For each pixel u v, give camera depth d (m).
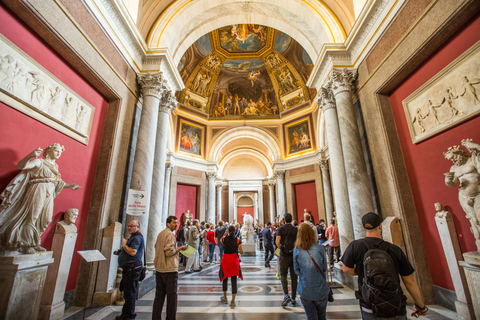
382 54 4.99
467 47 3.42
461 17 3.34
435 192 3.99
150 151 5.68
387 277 1.69
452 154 3.21
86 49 4.17
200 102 16.88
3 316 2.48
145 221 5.33
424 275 4.05
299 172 15.40
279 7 7.51
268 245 8.02
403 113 4.75
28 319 2.75
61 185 3.30
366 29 5.44
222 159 21.61
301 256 2.67
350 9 6.50
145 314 3.63
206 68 16.19
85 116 4.48
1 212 2.74
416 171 4.41
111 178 4.87
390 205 4.67
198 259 7.39
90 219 4.45
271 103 17.67
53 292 3.29
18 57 3.13
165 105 6.89
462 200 3.14
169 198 14.30
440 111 3.84
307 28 7.53
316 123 14.70
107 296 4.12
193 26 7.84
